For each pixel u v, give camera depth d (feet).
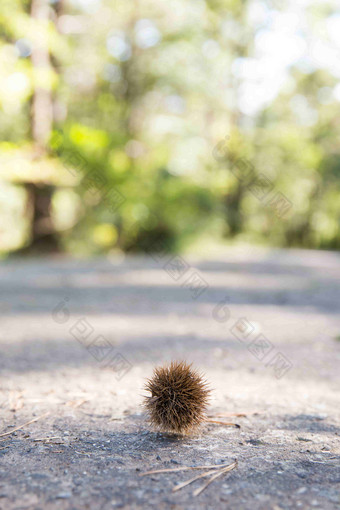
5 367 12.07
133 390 10.45
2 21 29.53
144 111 63.26
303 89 84.94
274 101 81.35
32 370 11.89
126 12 56.08
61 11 42.04
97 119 60.54
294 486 6.15
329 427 8.43
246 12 61.77
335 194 83.66
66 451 7.16
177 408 7.59
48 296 24.79
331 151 83.51
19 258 43.50
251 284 31.45
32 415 8.78
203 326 18.51
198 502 5.69
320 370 12.65
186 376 7.69
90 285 29.17
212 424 8.49
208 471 6.55
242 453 7.21
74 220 49.65
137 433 7.97
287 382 11.46
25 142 37.37
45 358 13.12
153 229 51.88
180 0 54.44
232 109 66.44
